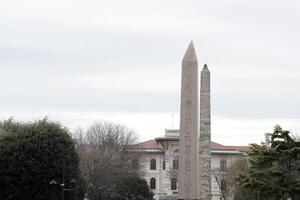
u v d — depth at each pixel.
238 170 88.56
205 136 50.38
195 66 27.91
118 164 96.69
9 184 57.72
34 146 58.56
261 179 45.41
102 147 95.75
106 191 90.62
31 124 62.31
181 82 27.95
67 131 62.78
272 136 46.44
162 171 144.12
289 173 45.38
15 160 57.97
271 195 45.44
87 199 88.75
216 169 133.88
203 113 50.53
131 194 99.19
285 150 45.09
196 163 27.27
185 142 27.42
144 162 123.62
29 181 57.91
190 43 28.50
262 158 46.25
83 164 87.75
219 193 132.62
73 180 59.31
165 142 143.88
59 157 59.03
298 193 44.66
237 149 143.50
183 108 27.69
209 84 50.91
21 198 57.81
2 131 61.56
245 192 57.91
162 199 131.38
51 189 58.06
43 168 58.19
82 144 94.94
